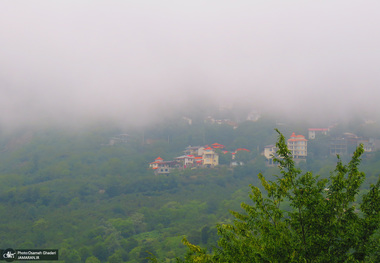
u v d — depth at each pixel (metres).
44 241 70.12
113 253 60.97
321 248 8.99
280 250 9.09
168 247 60.28
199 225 76.19
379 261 8.97
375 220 8.88
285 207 42.69
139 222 80.56
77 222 81.44
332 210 9.28
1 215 86.19
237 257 9.52
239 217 10.67
